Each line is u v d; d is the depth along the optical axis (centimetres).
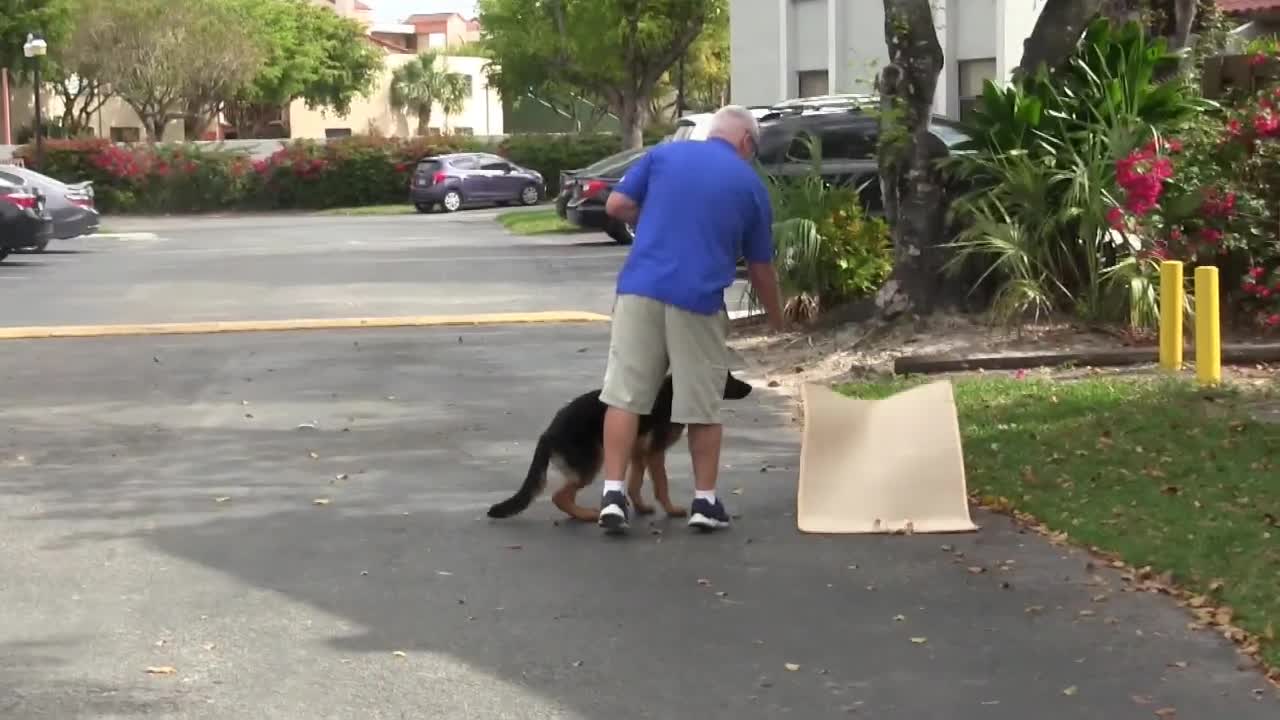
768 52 3728
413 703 521
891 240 1422
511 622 612
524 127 8731
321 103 8275
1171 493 775
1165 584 639
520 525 773
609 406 741
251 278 2333
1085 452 870
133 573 685
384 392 1188
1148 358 1180
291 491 852
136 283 2269
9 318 1781
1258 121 1335
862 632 595
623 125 5228
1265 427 919
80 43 6122
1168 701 515
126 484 873
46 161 5188
